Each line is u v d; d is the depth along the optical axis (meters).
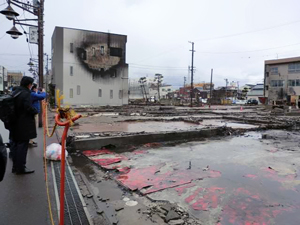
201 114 23.84
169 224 3.20
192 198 4.08
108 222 3.20
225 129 11.46
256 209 3.71
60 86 40.56
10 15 9.40
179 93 97.19
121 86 46.09
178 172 5.50
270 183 4.85
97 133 9.66
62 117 2.48
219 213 3.56
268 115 23.12
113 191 4.39
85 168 5.76
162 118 18.33
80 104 41.97
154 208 3.68
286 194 4.30
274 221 3.35
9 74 81.62
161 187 4.55
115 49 45.22
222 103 66.81
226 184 4.76
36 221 3.00
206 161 6.50
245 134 11.43
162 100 60.22
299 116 22.25
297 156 7.12
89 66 42.66
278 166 6.05
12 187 4.04
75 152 7.25
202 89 100.25
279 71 50.00
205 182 4.86
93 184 4.73
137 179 4.98
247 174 5.40
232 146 8.53
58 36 40.12
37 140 7.97
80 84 41.94
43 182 4.30
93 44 42.91
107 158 6.54
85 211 3.35
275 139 10.09
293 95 47.50
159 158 6.77
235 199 4.06
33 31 11.43
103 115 21.36
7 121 4.38
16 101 4.45
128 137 8.52
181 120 17.25
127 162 6.27
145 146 8.37
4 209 3.28
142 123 15.23
